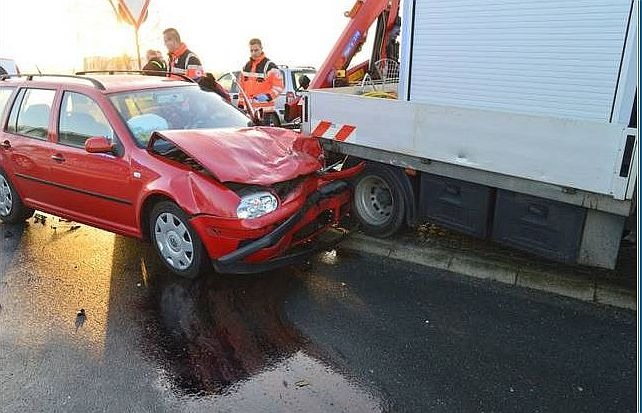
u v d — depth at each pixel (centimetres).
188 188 411
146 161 438
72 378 329
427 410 293
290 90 1160
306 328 375
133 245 531
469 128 414
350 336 364
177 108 511
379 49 732
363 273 457
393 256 488
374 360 338
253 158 421
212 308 404
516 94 470
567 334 360
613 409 291
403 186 486
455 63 504
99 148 446
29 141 536
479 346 349
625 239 378
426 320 382
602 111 423
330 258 488
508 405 296
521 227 411
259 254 404
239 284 441
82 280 456
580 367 326
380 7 690
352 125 502
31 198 561
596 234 374
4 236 567
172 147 443
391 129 470
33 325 388
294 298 417
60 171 505
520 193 404
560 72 438
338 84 688
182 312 400
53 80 541
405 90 547
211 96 555
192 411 298
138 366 338
